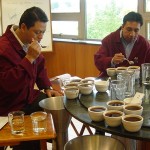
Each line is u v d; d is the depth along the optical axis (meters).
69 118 2.11
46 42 4.48
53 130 1.78
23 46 2.20
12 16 4.34
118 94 1.78
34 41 2.03
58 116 2.06
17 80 2.00
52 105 2.21
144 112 1.53
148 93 1.88
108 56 2.84
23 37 2.17
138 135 1.29
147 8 3.67
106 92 1.94
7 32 2.20
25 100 2.26
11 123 1.79
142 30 3.73
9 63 2.10
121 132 1.34
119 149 1.59
